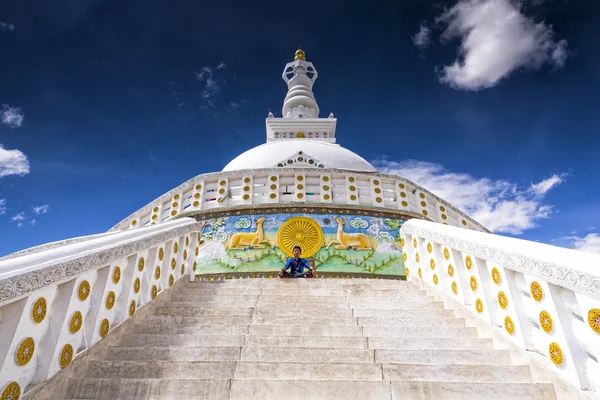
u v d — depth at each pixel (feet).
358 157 58.59
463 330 17.01
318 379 12.91
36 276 11.44
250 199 42.93
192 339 15.92
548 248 13.24
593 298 10.93
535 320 13.82
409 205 44.42
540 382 12.84
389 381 12.33
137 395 12.21
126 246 17.02
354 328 16.92
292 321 17.79
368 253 39.42
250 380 12.39
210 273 37.93
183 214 42.86
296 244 39.45
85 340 14.17
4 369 10.46
